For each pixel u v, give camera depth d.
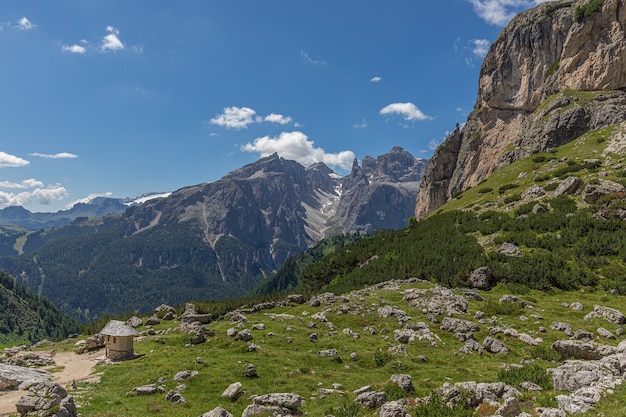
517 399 22.75
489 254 78.81
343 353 42.16
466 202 134.25
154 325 67.31
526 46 171.12
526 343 43.69
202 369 36.59
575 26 148.62
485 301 59.34
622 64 135.62
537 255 73.69
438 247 91.69
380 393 27.69
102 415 26.81
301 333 49.00
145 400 30.52
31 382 35.06
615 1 137.50
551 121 142.00
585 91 144.50
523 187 117.00
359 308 57.56
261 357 39.94
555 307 55.59
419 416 23.67
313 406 28.41
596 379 24.19
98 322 77.38
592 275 64.62
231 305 77.12
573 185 97.56
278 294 86.19
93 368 41.66
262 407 26.91
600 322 48.31
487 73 192.75
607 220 79.44
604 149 115.19
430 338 44.59
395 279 80.94
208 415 25.41
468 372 35.19
